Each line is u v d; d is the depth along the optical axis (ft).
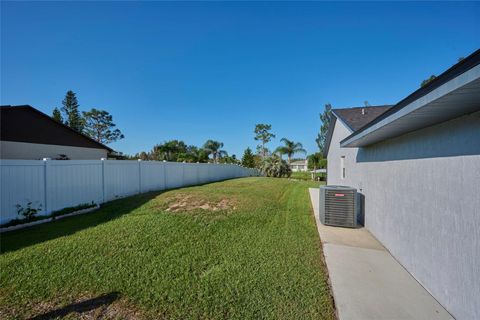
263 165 100.12
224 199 27.81
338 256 14.37
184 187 40.91
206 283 10.36
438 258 9.95
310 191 45.55
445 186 9.64
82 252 12.96
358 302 9.55
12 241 14.44
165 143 117.39
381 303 9.58
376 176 18.24
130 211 21.93
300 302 9.25
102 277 10.54
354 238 17.93
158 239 15.16
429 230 10.70
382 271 12.54
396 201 14.40
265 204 27.91
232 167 75.10
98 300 8.98
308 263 12.80
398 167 14.23
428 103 7.39
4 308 8.40
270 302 9.18
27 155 42.91
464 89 6.09
